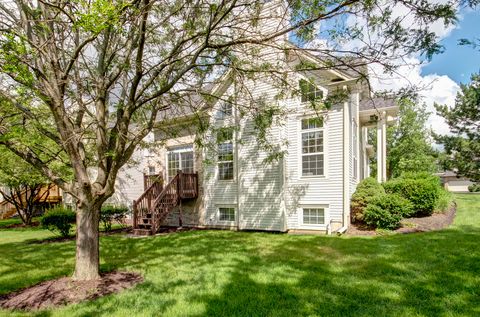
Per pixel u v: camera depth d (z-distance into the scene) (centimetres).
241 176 1077
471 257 524
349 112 952
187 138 1259
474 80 1468
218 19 412
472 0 280
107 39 498
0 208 2020
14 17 420
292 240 793
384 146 1220
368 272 483
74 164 455
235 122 1030
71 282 470
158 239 915
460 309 344
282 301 384
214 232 1023
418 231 812
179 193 1174
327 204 952
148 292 429
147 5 385
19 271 578
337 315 342
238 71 497
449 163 1619
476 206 1305
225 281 466
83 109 488
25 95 386
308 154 995
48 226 1029
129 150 504
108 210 1192
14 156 982
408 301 371
